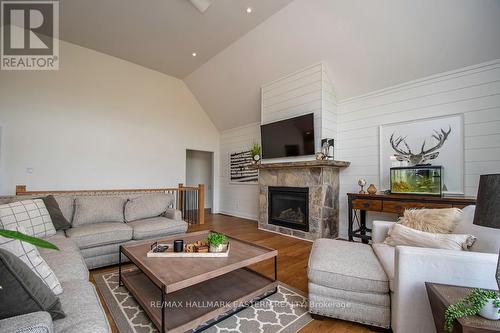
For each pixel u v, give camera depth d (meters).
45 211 2.52
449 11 2.64
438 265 1.35
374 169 3.73
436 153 3.12
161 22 3.91
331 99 4.06
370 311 1.59
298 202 4.25
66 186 4.58
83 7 3.60
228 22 3.88
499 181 1.03
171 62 5.36
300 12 3.45
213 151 7.04
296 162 3.94
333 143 3.78
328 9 3.22
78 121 4.75
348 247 2.06
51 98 4.47
